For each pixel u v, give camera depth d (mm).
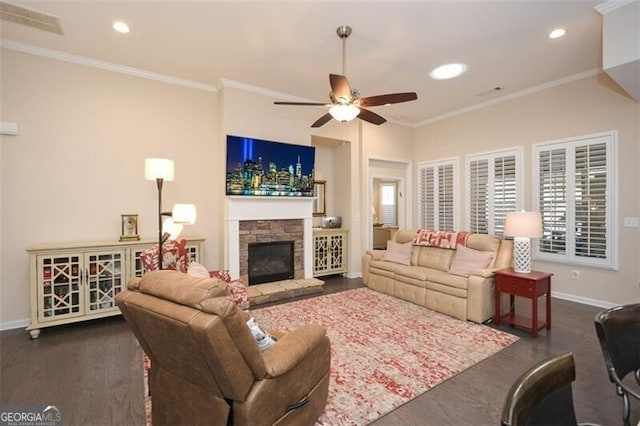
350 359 2592
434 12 2717
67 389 2178
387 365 2496
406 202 6402
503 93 4727
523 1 2578
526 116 4633
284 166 4734
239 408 1370
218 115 4484
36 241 3352
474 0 2561
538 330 3135
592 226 3982
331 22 2867
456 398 2078
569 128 4176
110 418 1888
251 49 3361
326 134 5324
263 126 4578
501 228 4953
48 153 3408
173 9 2672
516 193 4750
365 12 2713
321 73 3980
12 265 3256
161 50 3385
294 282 4684
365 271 4938
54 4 2602
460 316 3512
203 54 3477
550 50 3414
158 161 2619
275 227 4734
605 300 3895
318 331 1809
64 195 3490
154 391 1715
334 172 6098
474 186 5340
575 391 2139
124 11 2695
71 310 3207
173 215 2613
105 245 3346
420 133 6289
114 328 3293
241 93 4383
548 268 4422
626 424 1326
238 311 1290
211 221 4457
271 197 4598
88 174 3619
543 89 4430
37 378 2316
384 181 6598
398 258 4613
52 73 3426
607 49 2703
